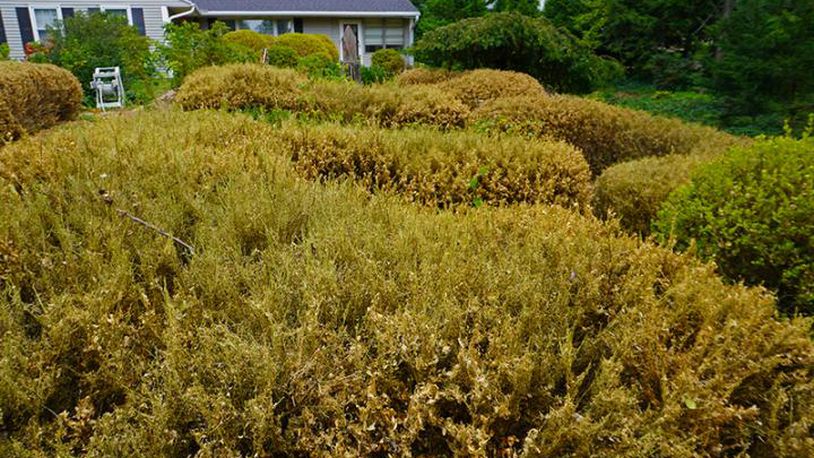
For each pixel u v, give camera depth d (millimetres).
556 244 1980
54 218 2043
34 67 7383
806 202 2428
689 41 12641
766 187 2602
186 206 2268
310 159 3615
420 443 1324
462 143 3789
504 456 1270
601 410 1319
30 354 1426
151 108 5246
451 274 1702
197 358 1346
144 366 1415
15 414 1301
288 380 1336
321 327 1505
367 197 2725
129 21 17250
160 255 1856
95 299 1547
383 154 3676
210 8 18953
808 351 1535
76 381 1450
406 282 1688
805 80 6465
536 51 10367
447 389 1320
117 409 1248
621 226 3855
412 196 3162
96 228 1954
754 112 6945
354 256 1820
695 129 5895
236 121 3951
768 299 1747
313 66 9336
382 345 1386
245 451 1282
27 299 1735
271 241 1961
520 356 1439
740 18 7004
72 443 1218
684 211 2865
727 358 1459
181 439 1290
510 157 3615
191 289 1620
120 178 2457
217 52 9086
